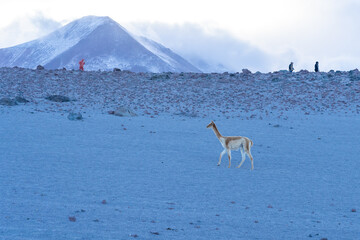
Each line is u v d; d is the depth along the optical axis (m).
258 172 33.97
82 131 50.47
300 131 56.38
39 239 17.16
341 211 24.14
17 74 100.06
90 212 21.67
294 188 29.06
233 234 19.55
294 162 38.34
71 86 92.00
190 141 47.62
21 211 21.02
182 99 84.44
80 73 105.94
